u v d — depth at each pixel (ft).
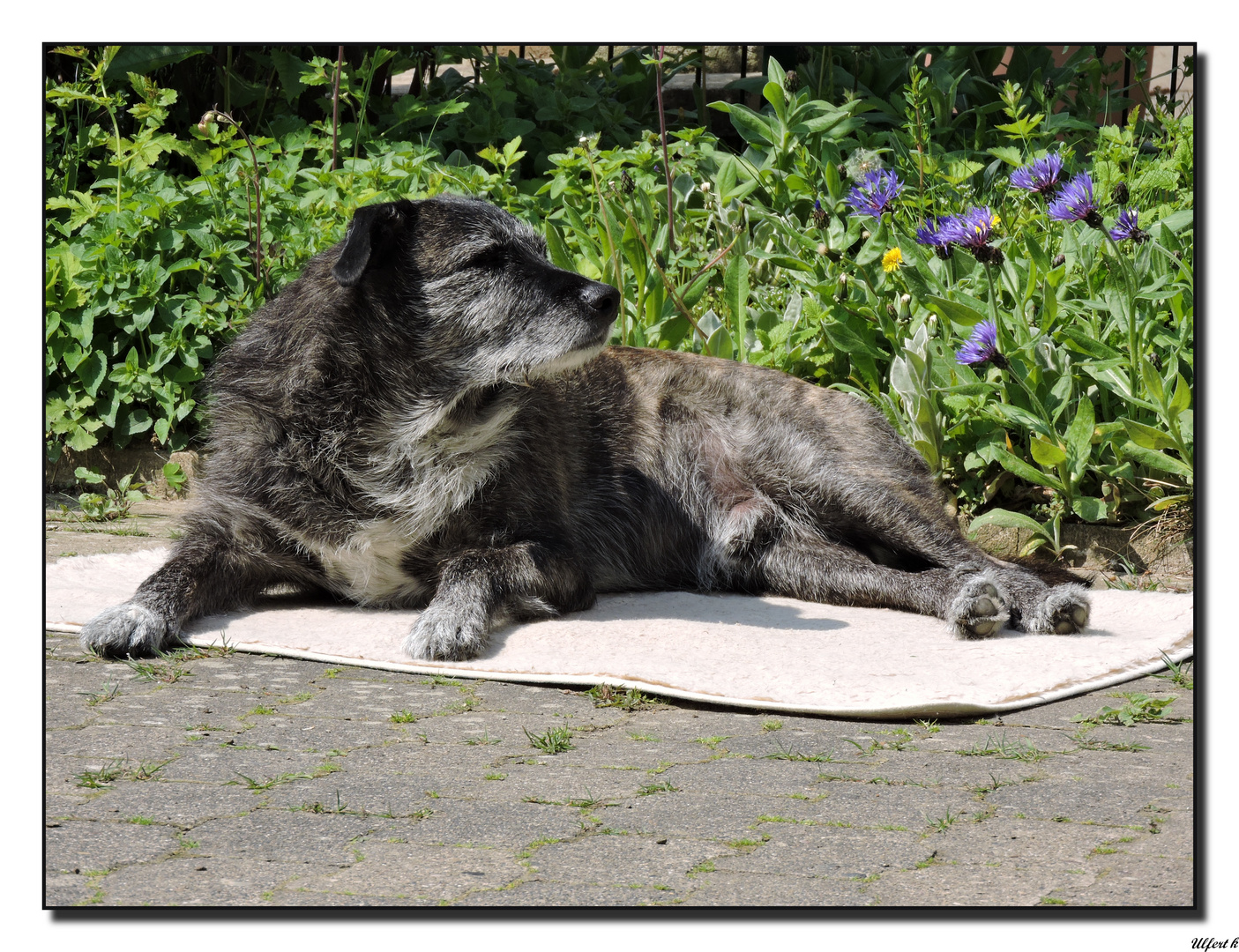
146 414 14.70
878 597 12.81
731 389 13.25
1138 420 13.78
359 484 12.42
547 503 12.69
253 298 14.78
